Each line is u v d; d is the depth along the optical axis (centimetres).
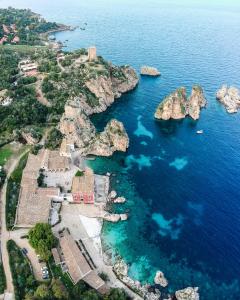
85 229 14300
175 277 12612
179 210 15388
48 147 18675
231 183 16838
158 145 19650
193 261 13162
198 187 16625
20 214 14175
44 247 12594
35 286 11662
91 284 11738
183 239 14025
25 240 13425
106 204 15588
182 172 17600
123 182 16938
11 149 18450
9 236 13538
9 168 16938
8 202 14912
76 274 12025
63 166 16912
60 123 19838
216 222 14738
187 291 11862
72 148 18250
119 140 18888
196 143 19888
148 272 12775
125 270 12669
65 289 11362
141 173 17538
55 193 15262
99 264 12925
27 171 16250
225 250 13538
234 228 14438
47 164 16838
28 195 14875
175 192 16362
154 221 14862
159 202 15812
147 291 12075
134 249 13625
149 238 14088
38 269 12362
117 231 14362
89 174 16125
